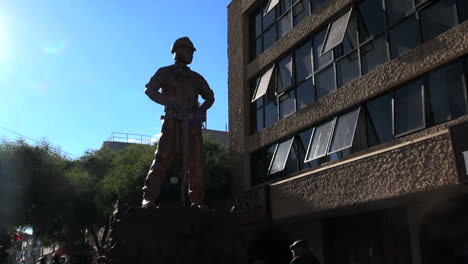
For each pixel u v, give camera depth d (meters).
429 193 10.31
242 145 18.75
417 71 11.03
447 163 9.43
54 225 23.30
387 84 11.90
